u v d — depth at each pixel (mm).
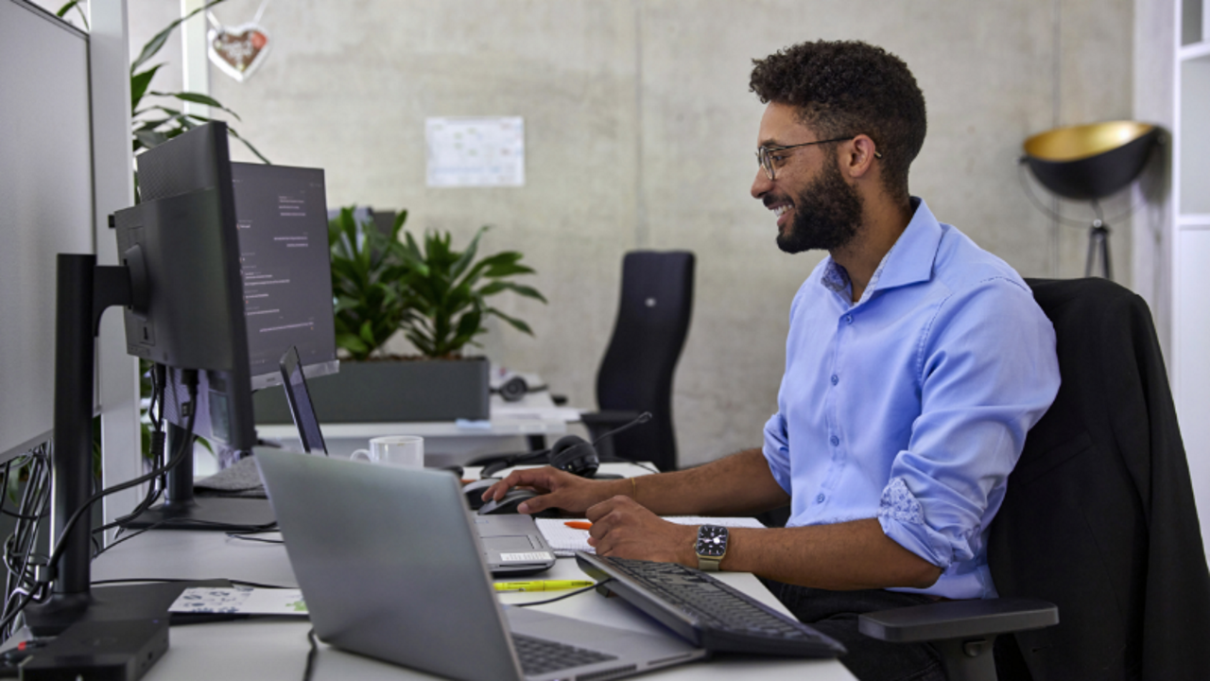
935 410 1196
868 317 1362
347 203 4363
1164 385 1157
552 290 4496
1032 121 4539
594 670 814
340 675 844
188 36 3242
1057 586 1151
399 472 763
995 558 1203
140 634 883
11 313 1180
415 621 806
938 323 1252
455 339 2723
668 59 4457
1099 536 1141
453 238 4430
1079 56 4527
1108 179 4102
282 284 1462
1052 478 1181
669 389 3139
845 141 1328
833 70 1321
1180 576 1113
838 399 1377
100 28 1491
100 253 1513
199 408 988
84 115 1473
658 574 1050
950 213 4562
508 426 2465
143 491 1601
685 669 857
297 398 1262
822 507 1383
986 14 4504
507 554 1165
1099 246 4555
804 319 1537
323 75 4316
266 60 4285
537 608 1015
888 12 4484
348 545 825
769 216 4539
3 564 1588
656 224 4516
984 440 1154
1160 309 4332
